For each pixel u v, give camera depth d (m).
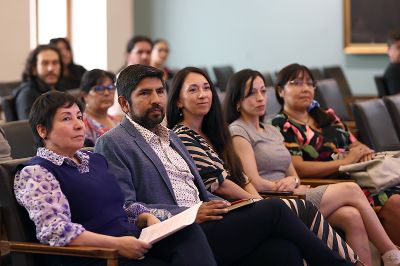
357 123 6.13
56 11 11.66
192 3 13.27
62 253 3.21
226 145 4.62
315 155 5.50
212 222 3.80
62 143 3.46
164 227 3.43
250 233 3.82
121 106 4.05
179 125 4.53
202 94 4.47
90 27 12.34
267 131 5.12
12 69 10.38
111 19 12.55
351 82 12.63
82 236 3.24
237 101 4.99
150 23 13.42
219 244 3.79
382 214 4.85
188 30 13.31
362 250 4.42
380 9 12.30
